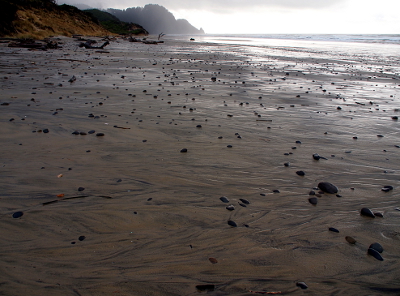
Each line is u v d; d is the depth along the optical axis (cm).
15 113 625
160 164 417
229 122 625
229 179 380
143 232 269
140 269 222
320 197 341
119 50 2773
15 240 250
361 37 8212
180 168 406
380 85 1181
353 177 394
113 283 207
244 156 454
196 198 332
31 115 618
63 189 338
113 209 303
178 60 1945
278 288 209
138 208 307
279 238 267
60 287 201
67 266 222
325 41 6088
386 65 1944
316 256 244
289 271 226
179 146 486
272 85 1095
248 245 256
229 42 5844
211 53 2728
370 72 1582
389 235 273
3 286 199
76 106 705
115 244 250
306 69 1658
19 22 3177
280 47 3975
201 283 211
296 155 463
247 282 213
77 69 1337
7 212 290
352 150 490
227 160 438
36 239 253
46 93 826
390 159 455
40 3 4678
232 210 310
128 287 204
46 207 301
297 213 309
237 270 225
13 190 331
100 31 6331
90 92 863
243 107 753
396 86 1166
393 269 230
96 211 298
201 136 535
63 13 5284
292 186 367
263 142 516
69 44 3000
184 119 634
